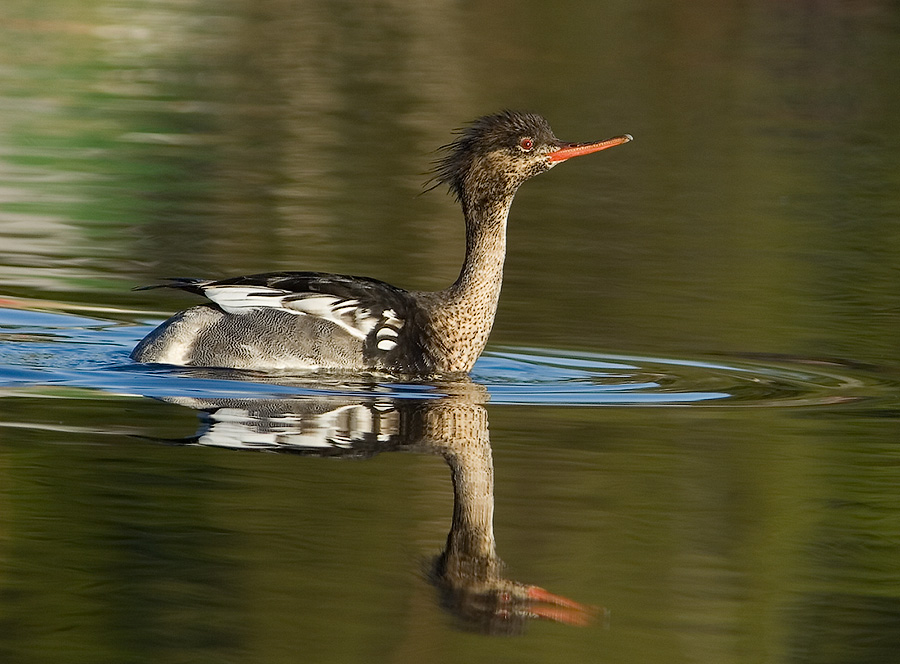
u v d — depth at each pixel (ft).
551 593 28.89
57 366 45.68
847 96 115.34
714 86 117.70
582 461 37.50
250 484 34.60
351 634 26.43
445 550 30.73
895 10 160.04
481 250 47.73
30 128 94.79
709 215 77.71
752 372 48.67
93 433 38.34
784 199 82.28
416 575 29.37
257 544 30.76
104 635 26.08
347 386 44.62
